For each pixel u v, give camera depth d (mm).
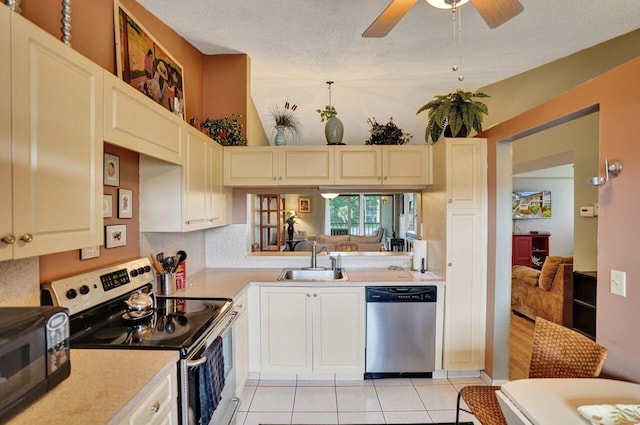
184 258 2477
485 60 3049
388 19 1793
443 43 2686
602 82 1614
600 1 2092
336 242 6660
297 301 2643
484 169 2652
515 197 7172
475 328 2676
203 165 2439
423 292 2646
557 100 1928
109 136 1359
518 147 4445
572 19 2307
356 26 2439
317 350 2652
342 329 2650
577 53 3287
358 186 3035
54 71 1072
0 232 896
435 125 2822
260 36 2631
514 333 3719
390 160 2893
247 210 3260
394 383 2664
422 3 2109
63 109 1112
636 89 1440
